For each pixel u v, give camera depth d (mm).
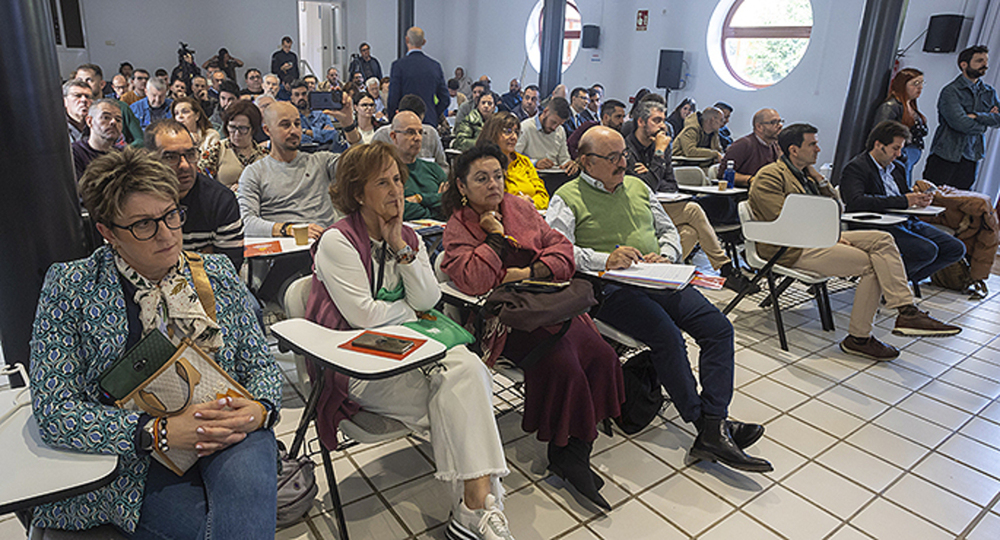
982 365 3189
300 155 3031
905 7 4793
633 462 2232
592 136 2518
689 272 2240
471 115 6160
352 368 1366
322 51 12789
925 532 1935
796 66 7707
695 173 4605
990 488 2178
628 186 2693
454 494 1691
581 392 1922
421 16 12820
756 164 4859
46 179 1969
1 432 1174
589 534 1845
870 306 3191
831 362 3162
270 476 1233
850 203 3842
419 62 5859
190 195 2285
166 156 2152
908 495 2115
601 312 2389
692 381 2234
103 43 10828
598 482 2004
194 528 1176
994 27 5996
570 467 1970
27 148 1913
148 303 1247
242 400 1267
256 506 1173
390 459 2180
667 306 2373
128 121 3922
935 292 4410
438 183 3600
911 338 3539
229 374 1349
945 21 6180
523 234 2217
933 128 6641
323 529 1812
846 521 1967
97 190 1151
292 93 6473
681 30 8805
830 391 2846
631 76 9539
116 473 1075
